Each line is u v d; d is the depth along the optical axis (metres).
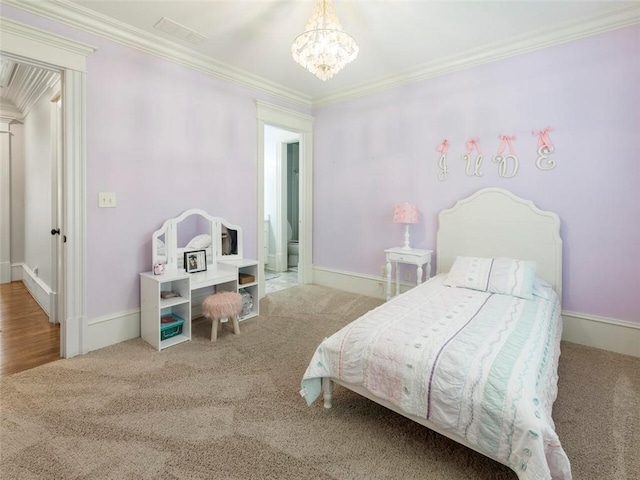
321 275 4.71
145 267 2.94
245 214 3.82
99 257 2.66
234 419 1.81
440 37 2.88
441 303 2.33
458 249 3.36
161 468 1.47
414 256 3.38
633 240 2.57
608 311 2.69
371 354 1.71
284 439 1.66
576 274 2.81
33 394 2.02
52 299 3.22
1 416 1.81
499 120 3.12
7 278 4.71
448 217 3.41
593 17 2.56
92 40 2.55
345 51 2.03
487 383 1.38
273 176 5.86
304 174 4.64
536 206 2.96
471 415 1.38
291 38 2.88
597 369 2.37
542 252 2.90
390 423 1.79
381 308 2.23
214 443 1.63
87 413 1.84
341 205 4.41
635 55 2.50
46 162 3.50
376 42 2.97
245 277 3.35
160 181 3.02
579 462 1.51
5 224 4.68
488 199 3.16
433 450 1.60
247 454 1.56
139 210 2.89
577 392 2.08
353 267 4.36
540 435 1.20
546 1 2.37
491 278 2.66
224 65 3.40
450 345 1.63
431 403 1.49
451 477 1.44
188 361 2.46
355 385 1.79
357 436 1.69
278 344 2.76
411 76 3.62
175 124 3.11
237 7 2.43
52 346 2.72
